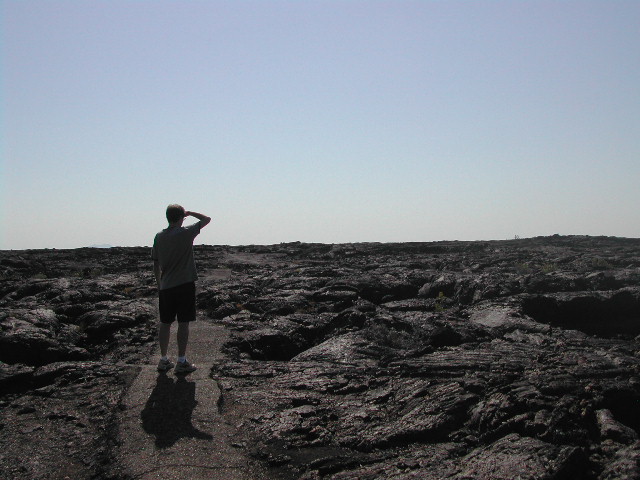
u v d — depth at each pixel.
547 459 4.80
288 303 12.13
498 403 5.96
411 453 5.37
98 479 4.95
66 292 12.60
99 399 6.75
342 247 24.22
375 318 10.34
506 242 25.47
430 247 23.17
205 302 12.56
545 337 9.12
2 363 7.78
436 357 7.98
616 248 20.72
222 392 6.89
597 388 6.31
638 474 4.48
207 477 4.91
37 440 5.76
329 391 6.98
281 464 5.19
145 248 25.44
